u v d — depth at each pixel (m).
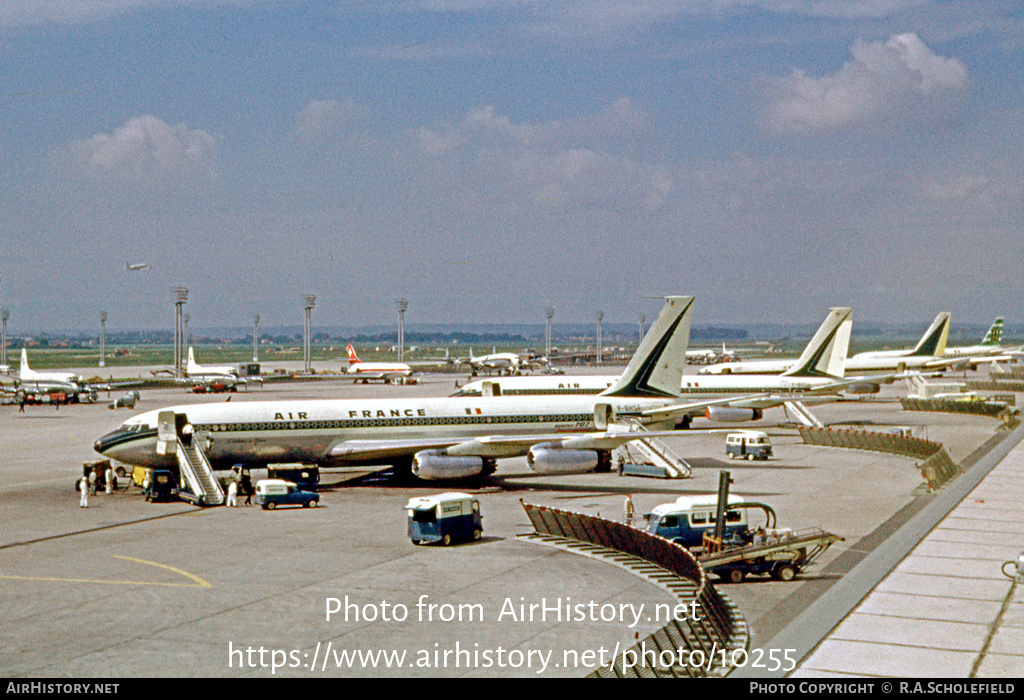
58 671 32.06
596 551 50.84
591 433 75.94
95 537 54.81
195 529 57.28
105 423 132.25
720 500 47.34
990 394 177.25
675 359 87.88
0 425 129.00
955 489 71.31
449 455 72.81
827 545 45.47
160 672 31.98
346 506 66.19
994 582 43.50
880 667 32.25
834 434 102.88
